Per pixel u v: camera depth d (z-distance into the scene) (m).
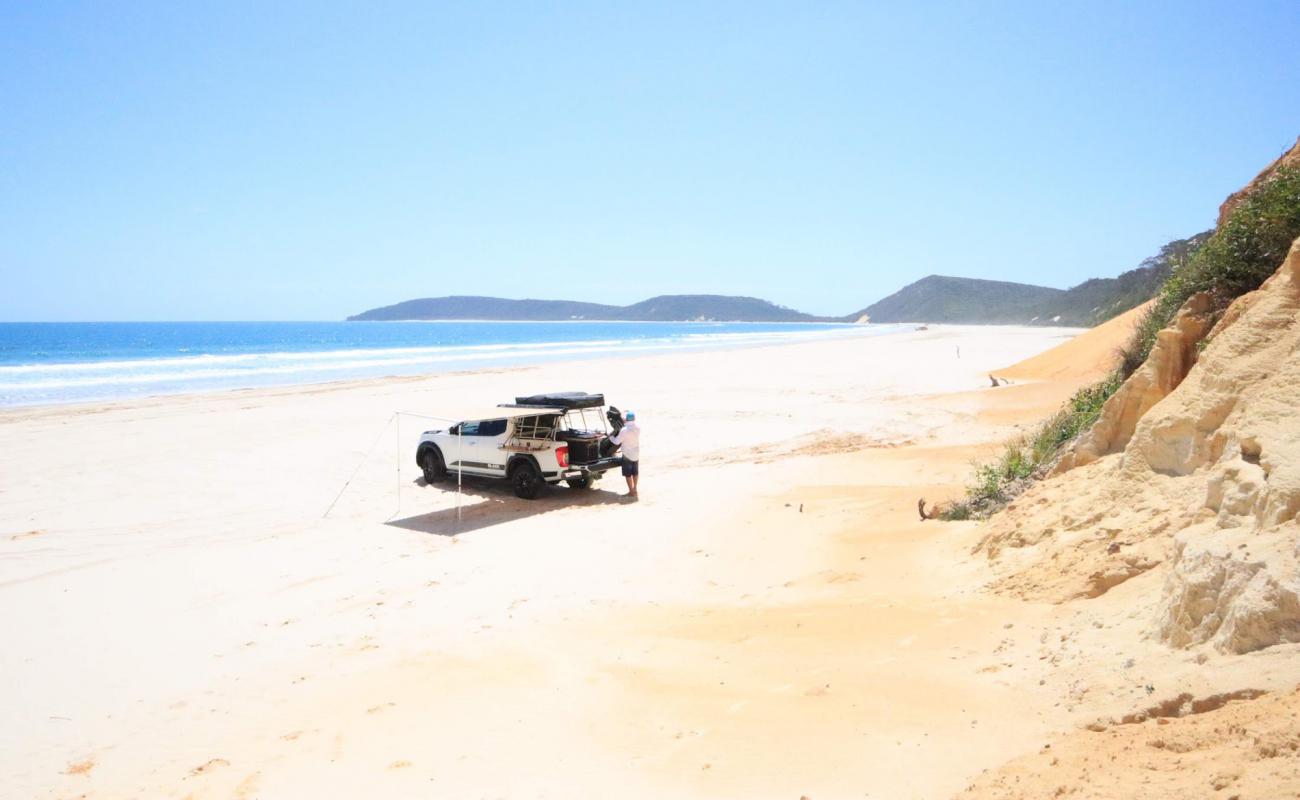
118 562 13.04
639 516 15.05
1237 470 6.05
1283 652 4.38
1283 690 4.03
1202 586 5.13
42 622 10.44
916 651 6.92
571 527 14.50
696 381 42.84
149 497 17.64
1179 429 7.57
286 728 7.11
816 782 5.02
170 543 14.22
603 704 6.79
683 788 5.24
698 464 20.91
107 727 7.59
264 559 13.13
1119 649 5.64
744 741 5.75
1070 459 9.98
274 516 16.14
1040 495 9.45
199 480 19.22
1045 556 8.07
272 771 6.28
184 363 60.16
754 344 99.44
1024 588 7.68
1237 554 4.99
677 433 25.89
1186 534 6.01
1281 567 4.63
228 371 52.00
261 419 28.16
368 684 7.91
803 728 5.79
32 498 17.52
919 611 7.93
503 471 17.70
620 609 9.87
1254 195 10.03
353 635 9.66
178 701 8.06
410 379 44.56
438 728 6.70
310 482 19.11
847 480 16.81
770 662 7.29
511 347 95.19
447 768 5.98
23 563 13.06
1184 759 3.76
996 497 11.54
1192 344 9.02
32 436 24.77
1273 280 7.77
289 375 48.84
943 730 5.37
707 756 5.62
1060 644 6.19
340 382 42.59
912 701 5.91
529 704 6.99
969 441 20.95
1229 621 4.76
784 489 16.55
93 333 162.75
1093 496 8.38
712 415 29.44
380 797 5.67
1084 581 7.08
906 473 16.80
